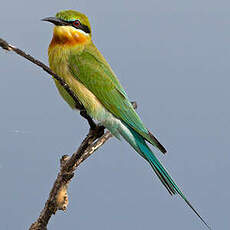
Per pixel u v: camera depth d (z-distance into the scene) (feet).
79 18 27.27
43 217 21.94
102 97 27.07
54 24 27.17
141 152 27.09
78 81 26.96
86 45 27.71
